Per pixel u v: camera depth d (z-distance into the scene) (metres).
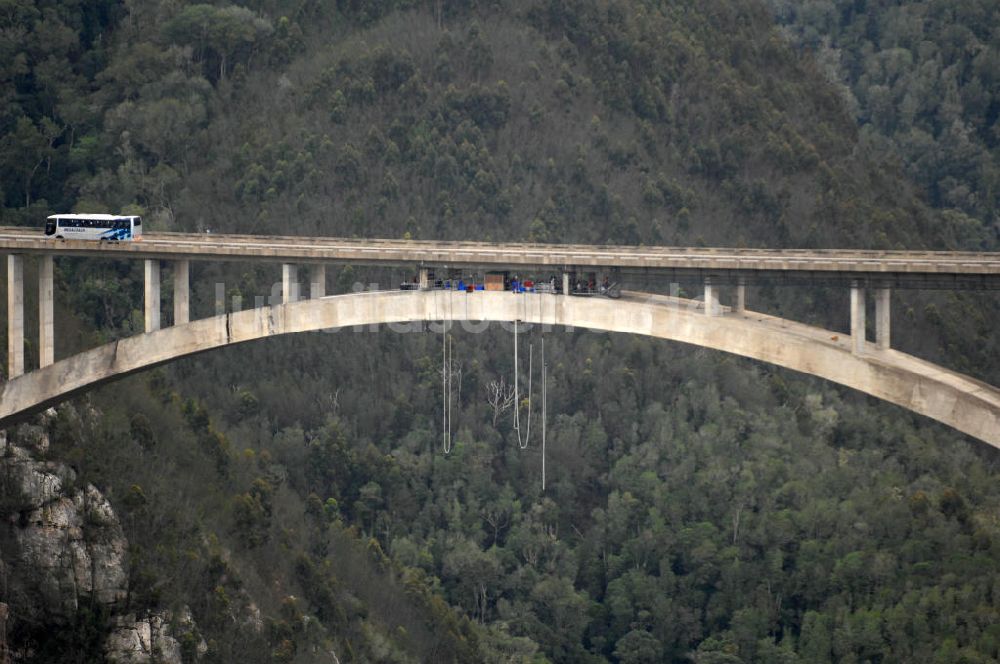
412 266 182.12
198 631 191.50
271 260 180.62
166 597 190.38
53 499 187.12
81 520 189.25
